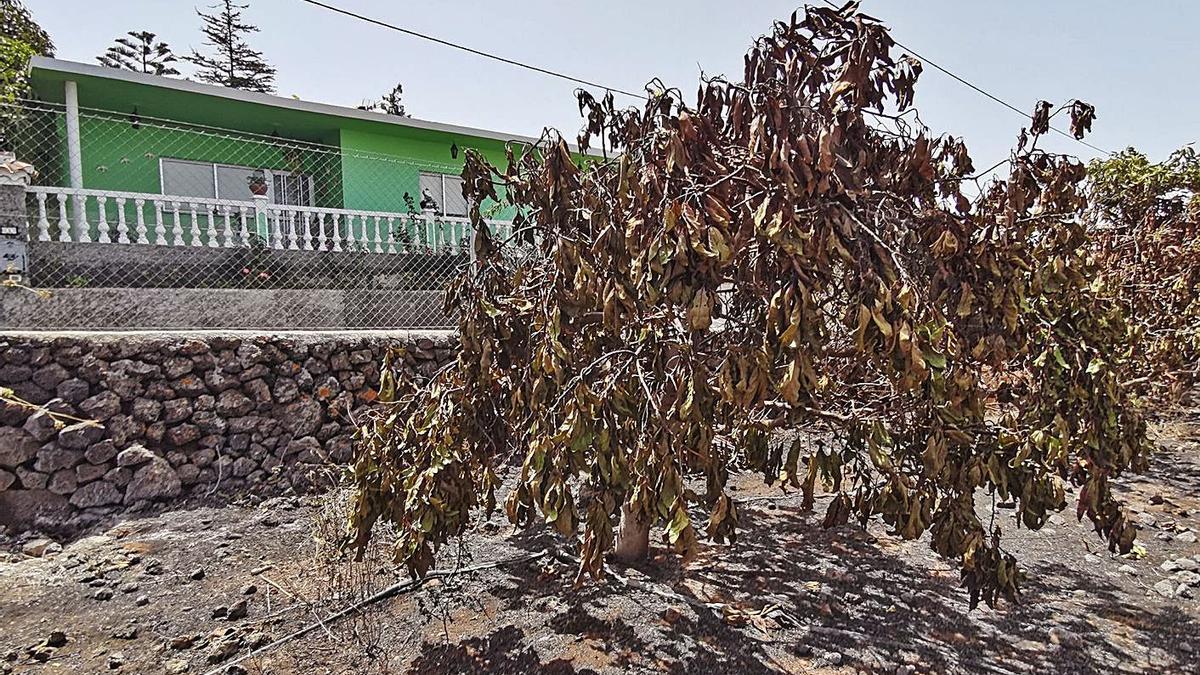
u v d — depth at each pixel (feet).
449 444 8.99
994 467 7.11
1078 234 7.31
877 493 7.36
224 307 21.43
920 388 6.59
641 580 10.75
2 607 10.09
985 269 6.75
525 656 8.57
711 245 5.83
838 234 6.01
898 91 7.30
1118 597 10.27
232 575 11.30
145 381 15.10
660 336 7.57
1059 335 7.18
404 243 29.58
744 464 10.03
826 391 8.50
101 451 14.33
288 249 26.48
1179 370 19.65
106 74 25.35
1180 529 13.24
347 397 17.57
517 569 11.30
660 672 8.15
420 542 8.84
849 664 8.29
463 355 9.55
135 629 9.45
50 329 17.75
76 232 23.08
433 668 8.36
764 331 6.44
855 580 10.79
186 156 31.14
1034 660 8.40
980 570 7.37
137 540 12.90
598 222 7.98
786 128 6.23
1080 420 7.21
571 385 7.51
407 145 35.58
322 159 34.30
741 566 11.33
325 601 10.19
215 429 15.76
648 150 7.45
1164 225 22.85
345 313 23.68
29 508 13.53
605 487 7.29
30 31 36.14
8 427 13.52
